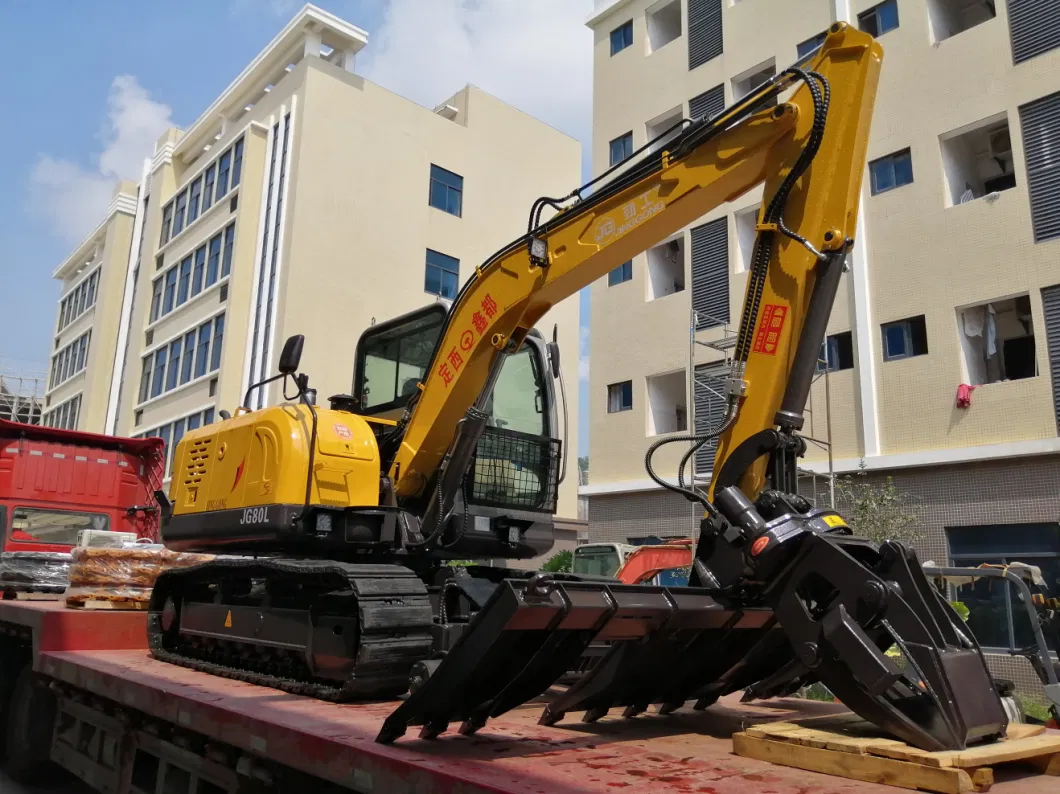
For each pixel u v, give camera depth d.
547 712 3.90
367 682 4.51
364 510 5.51
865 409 15.75
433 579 6.08
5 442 9.94
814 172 3.91
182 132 32.03
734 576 3.75
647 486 19.48
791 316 3.88
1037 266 14.07
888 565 3.46
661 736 3.68
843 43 3.95
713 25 20.39
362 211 25.39
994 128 15.39
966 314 15.13
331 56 27.31
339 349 24.06
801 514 3.62
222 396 23.91
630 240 4.63
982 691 3.04
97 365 32.09
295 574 5.12
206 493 6.25
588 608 3.29
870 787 2.66
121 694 5.05
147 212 32.09
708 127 4.29
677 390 20.56
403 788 2.88
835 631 3.19
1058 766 2.96
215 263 26.27
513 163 30.67
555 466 6.61
